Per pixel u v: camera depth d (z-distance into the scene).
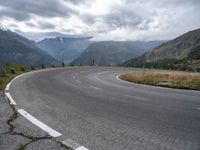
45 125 5.74
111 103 9.46
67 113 7.22
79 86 16.05
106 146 4.46
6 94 10.70
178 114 7.73
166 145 4.66
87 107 8.35
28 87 13.77
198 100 11.54
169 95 13.23
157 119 6.87
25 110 7.38
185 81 22.44
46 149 4.14
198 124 6.42
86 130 5.47
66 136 4.95
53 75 25.94
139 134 5.32
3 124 5.67
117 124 6.12
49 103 8.85
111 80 23.78
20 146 4.24
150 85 20.17
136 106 8.98
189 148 4.54
